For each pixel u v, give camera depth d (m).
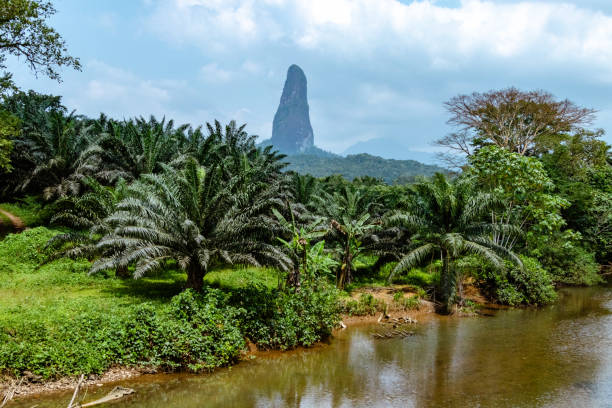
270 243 16.56
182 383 10.06
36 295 14.05
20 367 9.03
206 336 11.12
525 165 22.69
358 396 9.71
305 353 12.60
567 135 33.72
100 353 9.94
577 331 15.70
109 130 28.81
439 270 23.22
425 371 11.37
